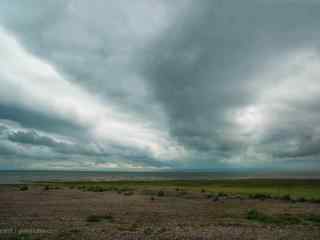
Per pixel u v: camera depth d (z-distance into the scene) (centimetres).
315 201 3562
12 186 6369
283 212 2652
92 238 1547
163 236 1623
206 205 3166
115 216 2325
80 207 2850
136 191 5078
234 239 1597
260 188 6175
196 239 1584
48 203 3155
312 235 1709
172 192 4834
